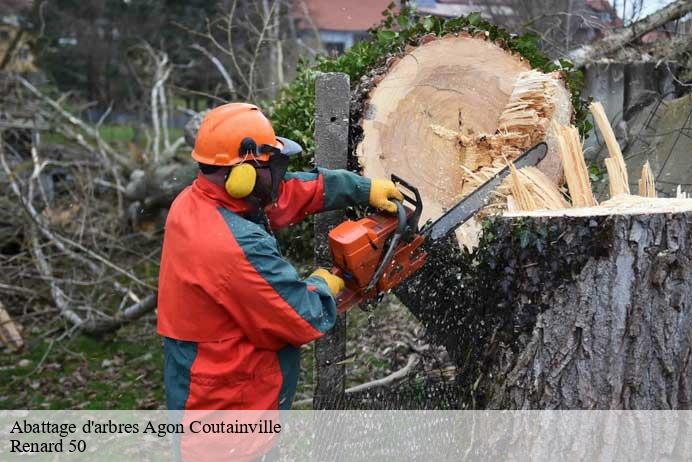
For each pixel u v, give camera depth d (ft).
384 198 6.94
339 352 8.29
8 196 19.56
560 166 8.46
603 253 6.49
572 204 7.72
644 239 6.40
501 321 7.21
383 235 6.74
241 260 5.99
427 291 8.27
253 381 6.38
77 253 18.28
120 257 20.15
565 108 8.46
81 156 22.72
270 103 15.06
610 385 6.59
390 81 8.04
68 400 12.67
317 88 7.78
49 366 14.25
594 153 14.03
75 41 31.27
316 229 8.08
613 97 14.62
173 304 6.37
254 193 6.37
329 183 7.02
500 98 8.38
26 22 27.73
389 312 13.78
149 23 30.27
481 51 8.29
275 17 19.97
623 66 14.53
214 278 6.06
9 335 15.23
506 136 8.20
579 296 6.63
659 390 6.55
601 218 6.46
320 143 7.87
